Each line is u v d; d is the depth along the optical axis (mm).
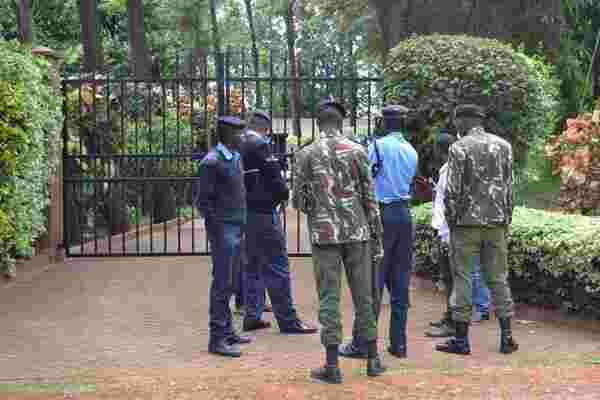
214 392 5578
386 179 6566
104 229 16125
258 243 7629
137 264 11789
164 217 16859
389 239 6559
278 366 6477
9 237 9953
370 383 5828
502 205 6730
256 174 7555
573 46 19609
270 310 8766
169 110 18062
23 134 9828
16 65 9984
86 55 16906
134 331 7797
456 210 6703
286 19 29828
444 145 8016
